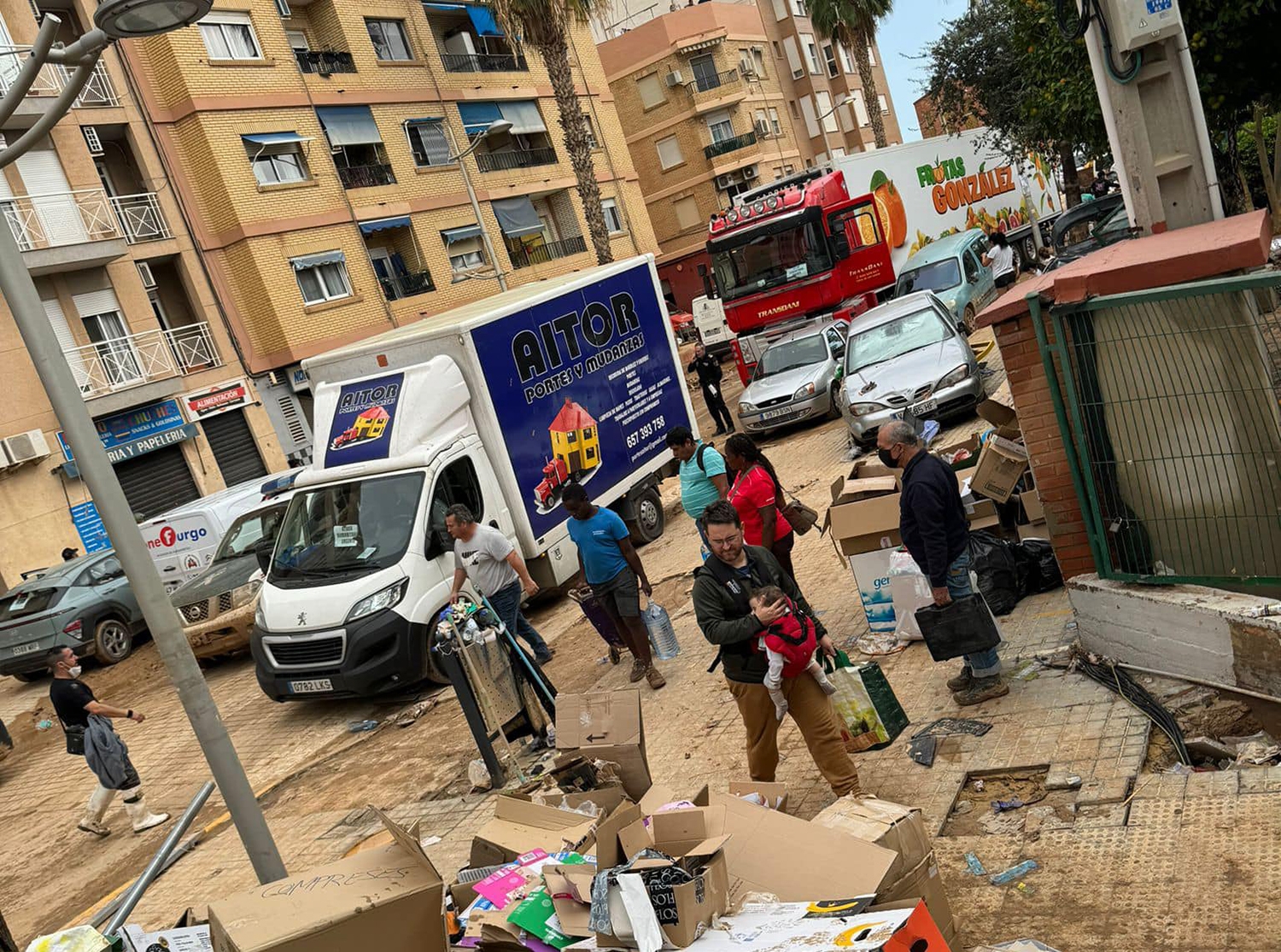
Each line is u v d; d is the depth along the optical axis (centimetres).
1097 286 557
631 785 600
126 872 827
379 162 3244
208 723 526
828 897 363
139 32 523
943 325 1556
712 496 850
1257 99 1304
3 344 2292
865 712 555
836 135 6069
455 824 704
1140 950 380
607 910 343
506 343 1197
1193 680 545
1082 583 608
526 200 3825
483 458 1151
